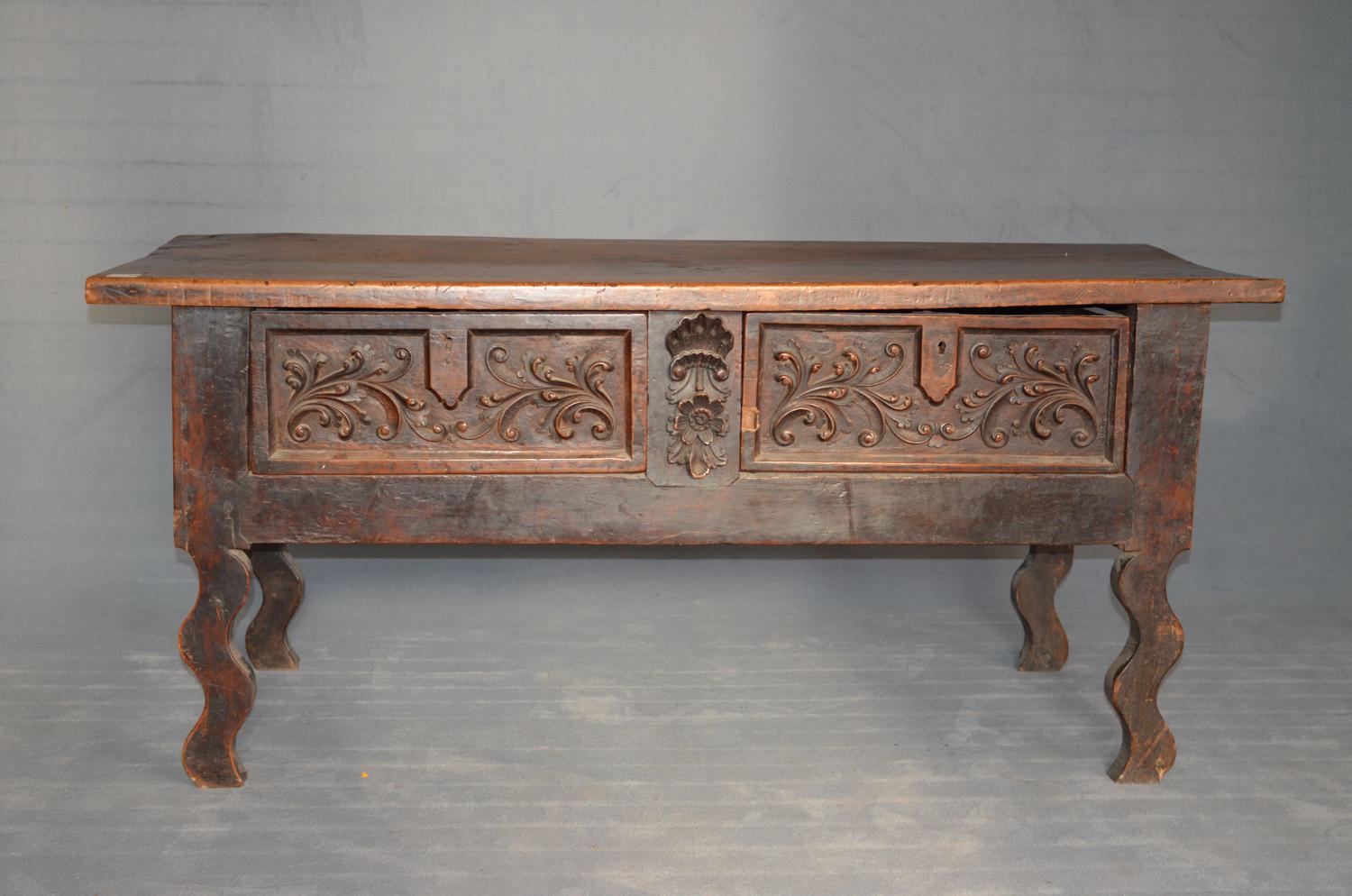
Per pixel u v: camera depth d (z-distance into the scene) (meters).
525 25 3.07
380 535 2.16
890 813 2.16
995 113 3.19
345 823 2.09
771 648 2.91
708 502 2.18
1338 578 3.31
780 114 3.15
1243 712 2.58
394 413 2.13
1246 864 2.02
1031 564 2.74
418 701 2.58
